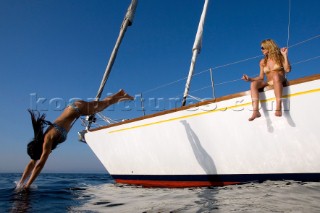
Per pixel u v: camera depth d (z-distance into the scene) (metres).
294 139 3.70
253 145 4.05
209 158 4.52
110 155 6.20
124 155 5.88
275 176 3.93
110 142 6.14
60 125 4.61
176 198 3.55
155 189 4.92
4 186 5.36
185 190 4.36
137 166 5.67
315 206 2.53
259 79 4.05
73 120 4.92
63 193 4.54
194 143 4.68
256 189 3.57
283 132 3.77
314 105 3.51
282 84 3.74
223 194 3.49
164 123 5.08
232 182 4.36
